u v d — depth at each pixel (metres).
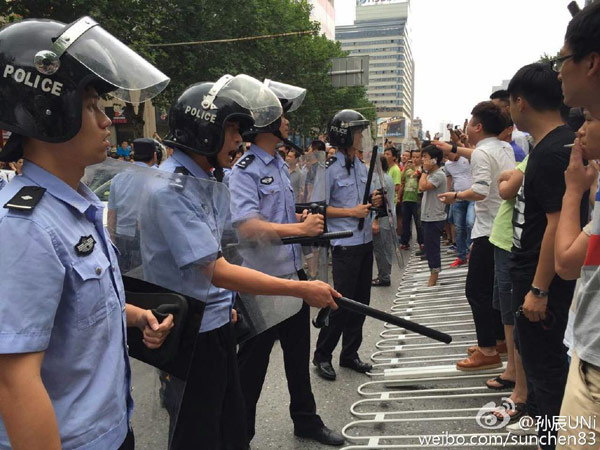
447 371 3.31
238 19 15.91
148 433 1.60
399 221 9.56
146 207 1.60
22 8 9.46
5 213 0.97
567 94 1.34
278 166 2.69
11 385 0.93
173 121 1.86
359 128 3.60
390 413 2.91
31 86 1.01
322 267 3.02
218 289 1.86
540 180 1.92
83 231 1.10
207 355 1.81
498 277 2.91
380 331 4.47
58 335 1.04
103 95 1.26
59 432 1.04
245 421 2.07
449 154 5.84
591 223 1.35
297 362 2.64
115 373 1.16
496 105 3.47
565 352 2.02
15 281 0.94
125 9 11.23
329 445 2.63
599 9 1.23
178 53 14.48
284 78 21.39
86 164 1.12
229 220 2.09
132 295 1.58
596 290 1.29
